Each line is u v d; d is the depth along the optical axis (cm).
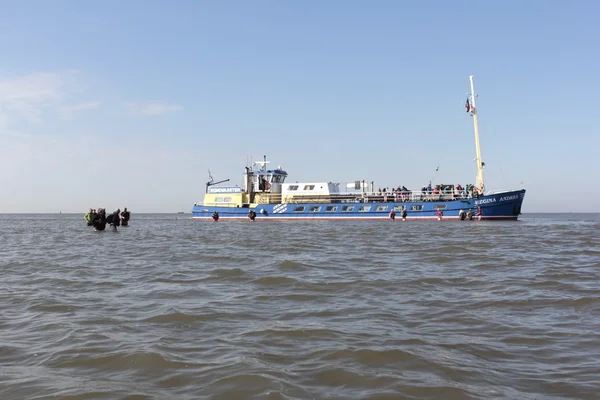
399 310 1219
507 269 1925
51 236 4653
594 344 916
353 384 725
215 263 2228
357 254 2550
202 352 879
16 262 2402
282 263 2125
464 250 2659
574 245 2988
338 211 7050
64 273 1961
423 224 5831
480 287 1527
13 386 724
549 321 1097
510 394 687
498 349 891
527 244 3033
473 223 6022
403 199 6919
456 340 949
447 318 1131
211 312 1204
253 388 707
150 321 1120
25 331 1044
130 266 2175
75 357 856
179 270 2006
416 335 985
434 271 1884
